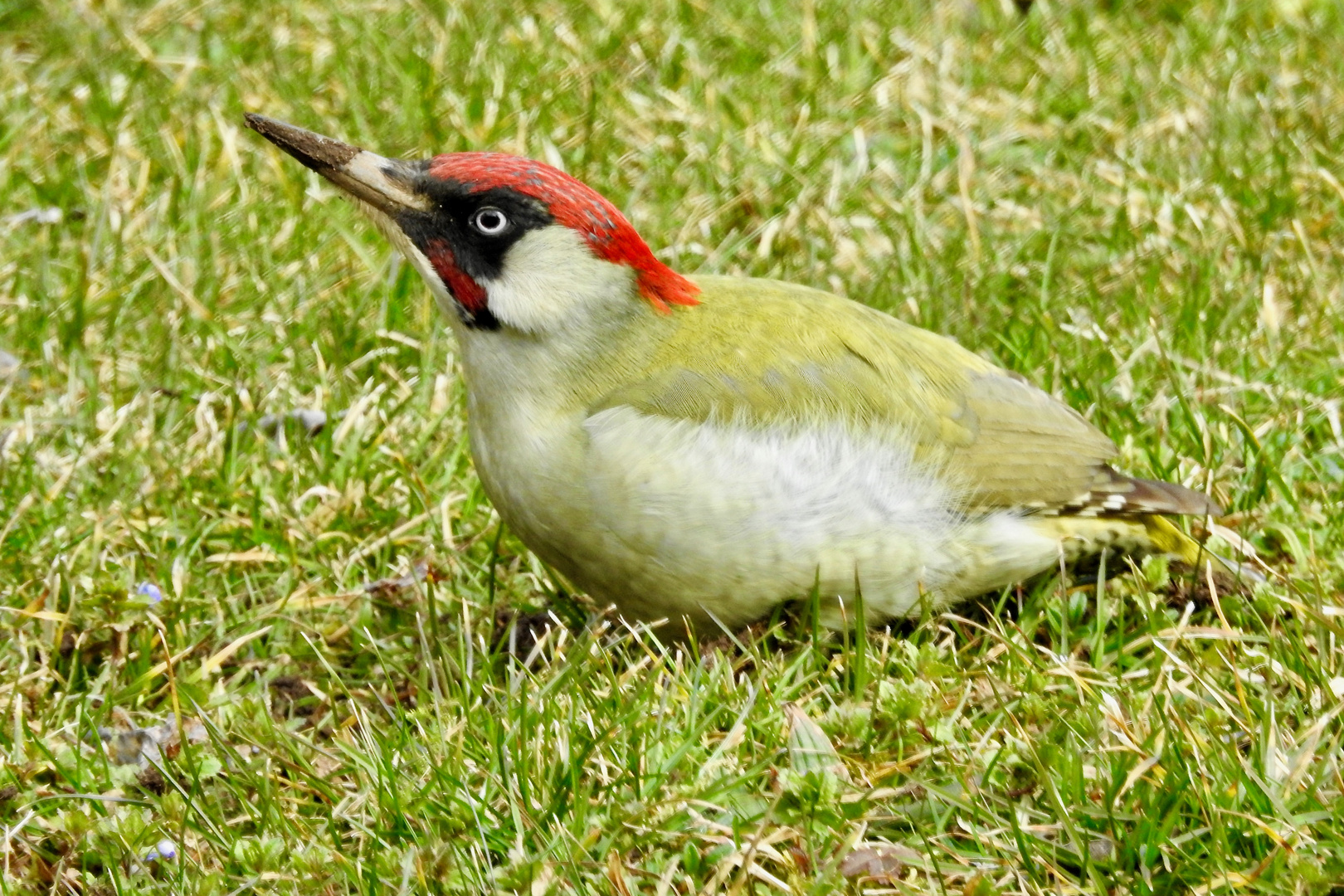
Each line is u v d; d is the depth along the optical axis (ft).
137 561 31.65
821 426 26.81
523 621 30.22
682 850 23.20
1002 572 28.58
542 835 23.36
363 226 41.78
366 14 49.73
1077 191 43.14
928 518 27.55
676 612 27.84
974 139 45.44
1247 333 37.37
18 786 25.49
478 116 46.09
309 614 30.78
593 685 26.73
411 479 33.42
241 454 34.83
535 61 47.91
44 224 41.60
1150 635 27.48
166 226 41.27
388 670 28.78
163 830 24.21
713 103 46.29
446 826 23.90
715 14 49.88
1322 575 29.89
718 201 42.83
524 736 24.80
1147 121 45.68
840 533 26.94
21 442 34.65
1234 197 41.83
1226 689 26.48
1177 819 23.58
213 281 39.37
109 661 28.63
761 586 27.14
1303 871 22.20
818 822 23.45
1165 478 32.65
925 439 27.63
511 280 27.12
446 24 49.37
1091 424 31.45
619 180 43.65
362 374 37.78
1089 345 36.99
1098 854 23.21
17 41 49.21
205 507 33.35
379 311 39.27
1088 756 24.91
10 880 23.70
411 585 31.17
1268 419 34.06
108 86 46.14
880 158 44.60
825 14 50.11
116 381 36.09
